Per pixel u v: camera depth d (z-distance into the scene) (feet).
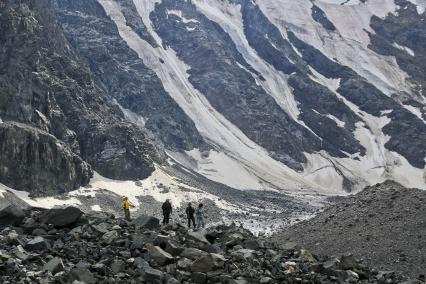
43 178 422.82
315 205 630.74
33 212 104.17
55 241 88.84
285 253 107.14
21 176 408.46
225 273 83.10
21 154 411.95
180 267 83.51
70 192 441.68
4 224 94.63
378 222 175.32
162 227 106.73
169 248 88.33
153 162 590.55
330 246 171.32
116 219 108.06
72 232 92.99
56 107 517.96
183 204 492.54
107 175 528.22
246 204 558.97
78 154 508.12
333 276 97.50
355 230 175.83
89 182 483.92
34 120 479.41
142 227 104.27
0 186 389.80
